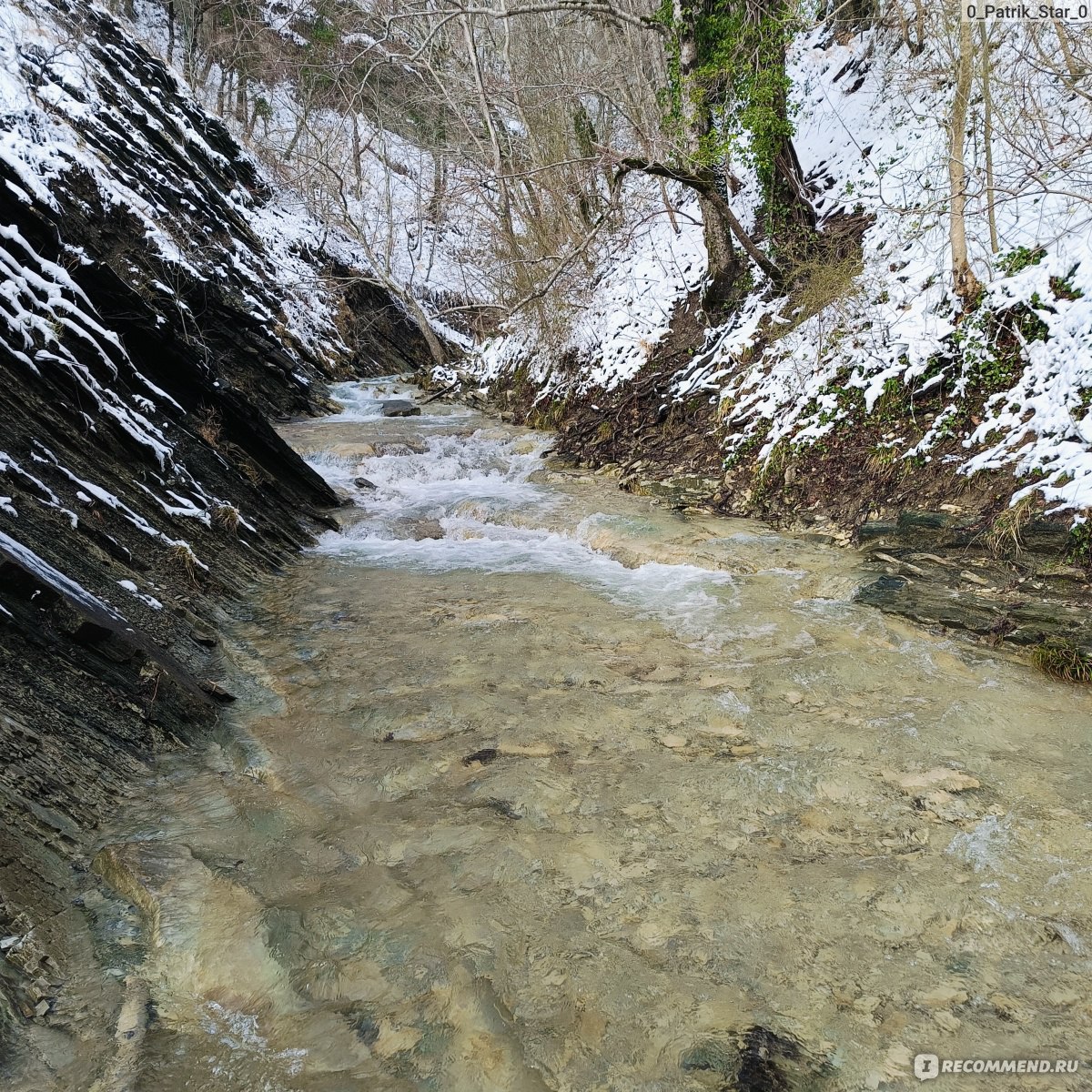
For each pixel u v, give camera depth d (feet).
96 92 50.65
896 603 18.20
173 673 13.56
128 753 11.83
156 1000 8.05
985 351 22.71
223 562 20.24
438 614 19.06
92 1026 7.64
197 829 10.75
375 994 8.23
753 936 9.01
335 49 78.95
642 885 9.83
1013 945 8.82
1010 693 14.33
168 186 51.85
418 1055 7.59
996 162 25.98
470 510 28.35
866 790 11.64
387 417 49.01
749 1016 8.00
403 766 12.46
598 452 35.06
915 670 15.40
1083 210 22.38
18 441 15.66
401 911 9.38
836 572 20.22
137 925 9.02
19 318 17.71
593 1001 8.18
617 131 52.54
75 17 55.16
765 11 33.09
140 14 98.68
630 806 11.40
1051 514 18.39
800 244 33.45
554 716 13.99
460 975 8.45
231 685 15.11
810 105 44.42
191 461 22.07
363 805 11.54
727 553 22.30
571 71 50.65
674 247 42.73
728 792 11.69
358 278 67.87
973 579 18.48
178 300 38.58
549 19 55.72
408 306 70.90
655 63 47.21
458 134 67.15
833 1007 8.09
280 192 78.28
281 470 27.17
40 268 19.80
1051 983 8.32
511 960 8.69
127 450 19.43
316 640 17.52
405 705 14.42
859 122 39.09
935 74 28.55
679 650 16.72
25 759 10.28
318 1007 8.07
